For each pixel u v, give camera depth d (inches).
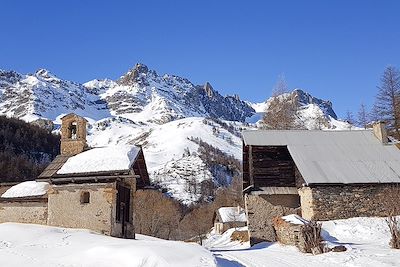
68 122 1196.5
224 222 2399.1
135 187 1131.3
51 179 1026.1
